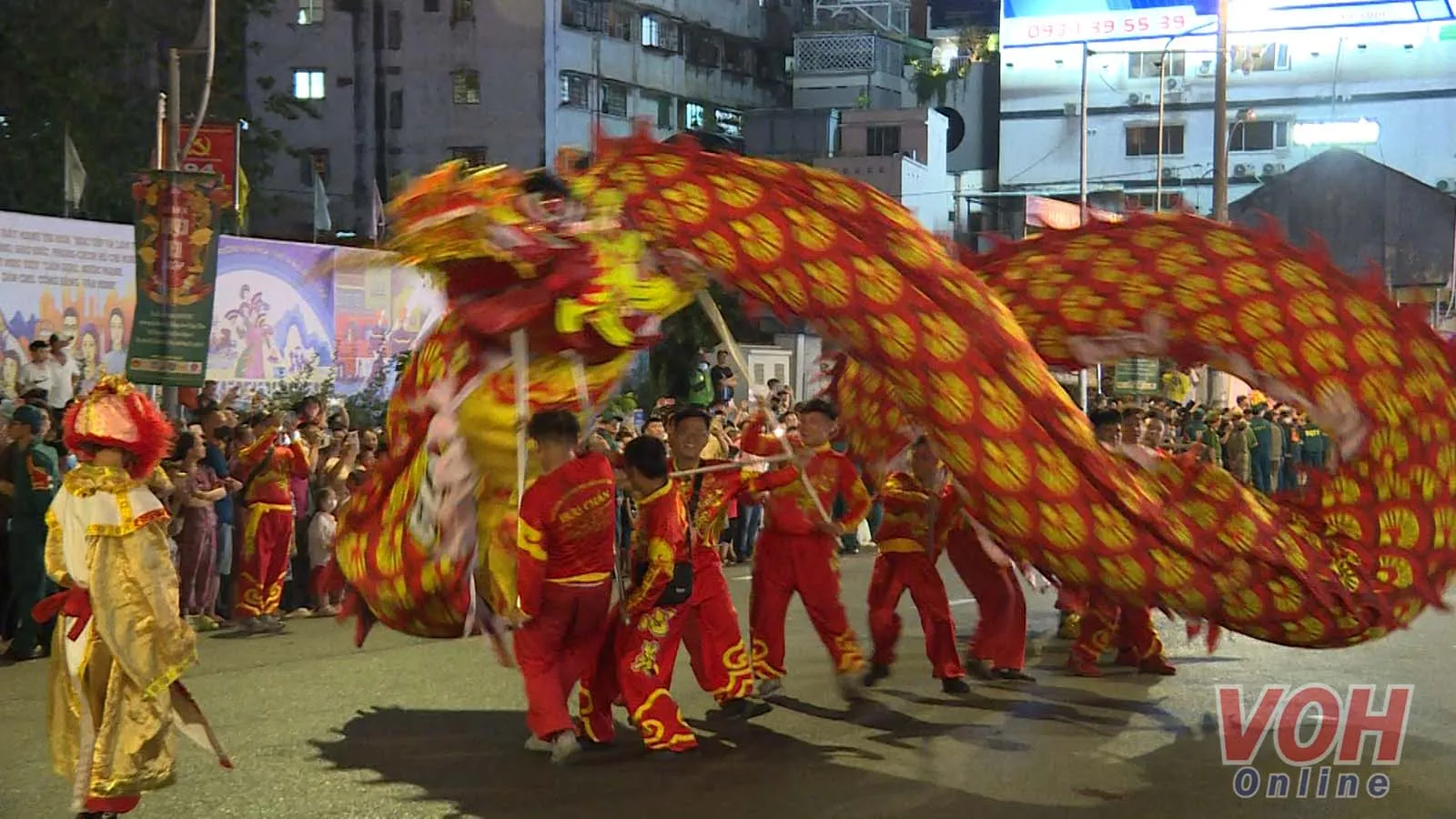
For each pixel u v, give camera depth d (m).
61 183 26.34
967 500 7.07
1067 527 6.84
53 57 27.12
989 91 57.69
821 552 8.77
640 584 7.48
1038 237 8.66
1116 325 8.37
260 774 7.05
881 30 54.88
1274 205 33.75
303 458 11.91
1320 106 54.25
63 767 6.08
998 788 6.89
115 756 5.87
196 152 17.72
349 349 19.08
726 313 22.25
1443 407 7.80
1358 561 7.56
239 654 10.45
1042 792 6.82
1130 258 8.35
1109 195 55.12
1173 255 8.27
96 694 5.96
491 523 7.35
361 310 19.25
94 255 15.77
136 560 5.88
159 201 13.19
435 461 7.27
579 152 7.71
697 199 7.31
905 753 7.57
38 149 26.41
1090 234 8.48
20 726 8.02
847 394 9.40
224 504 11.75
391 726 8.09
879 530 9.34
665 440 14.07
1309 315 7.98
